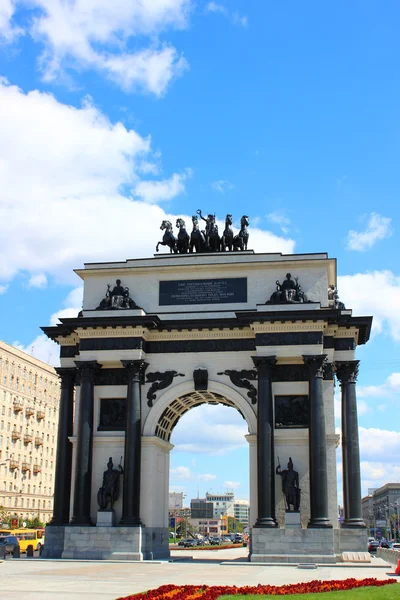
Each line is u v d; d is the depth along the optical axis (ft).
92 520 215.92
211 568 179.11
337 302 231.91
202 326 222.07
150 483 216.74
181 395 222.28
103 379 225.56
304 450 212.02
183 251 241.55
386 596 101.81
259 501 205.36
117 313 223.92
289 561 196.85
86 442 217.36
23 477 513.04
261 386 212.43
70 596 106.22
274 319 213.87
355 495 212.84
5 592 111.55
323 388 215.72
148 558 209.46
